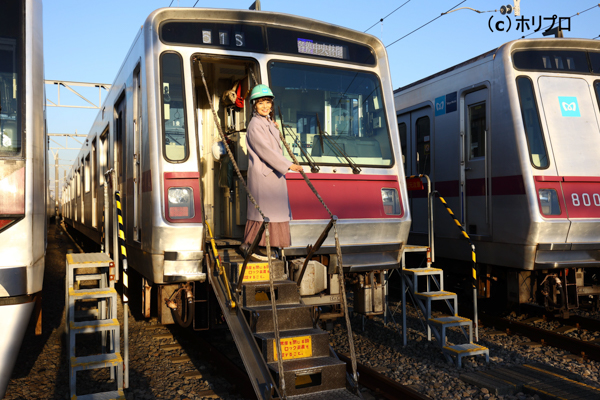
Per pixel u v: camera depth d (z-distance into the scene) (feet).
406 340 18.67
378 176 17.76
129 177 19.17
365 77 18.57
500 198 21.61
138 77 17.94
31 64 12.76
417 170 27.73
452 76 24.88
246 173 17.79
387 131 18.57
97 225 31.58
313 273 15.79
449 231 24.79
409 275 19.26
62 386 14.49
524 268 20.45
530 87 21.35
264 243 14.43
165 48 15.62
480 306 26.03
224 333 19.44
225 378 14.90
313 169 16.67
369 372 14.84
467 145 23.89
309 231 16.26
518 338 19.65
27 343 18.75
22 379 15.06
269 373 11.87
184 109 15.57
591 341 19.11
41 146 13.15
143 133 16.22
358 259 17.22
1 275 11.80
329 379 12.05
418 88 27.68
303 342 12.64
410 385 14.34
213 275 14.90
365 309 17.69
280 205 14.58
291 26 17.44
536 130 20.97
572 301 21.68
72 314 13.71
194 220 15.11
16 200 12.16
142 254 16.74
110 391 13.43
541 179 20.33
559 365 16.21
